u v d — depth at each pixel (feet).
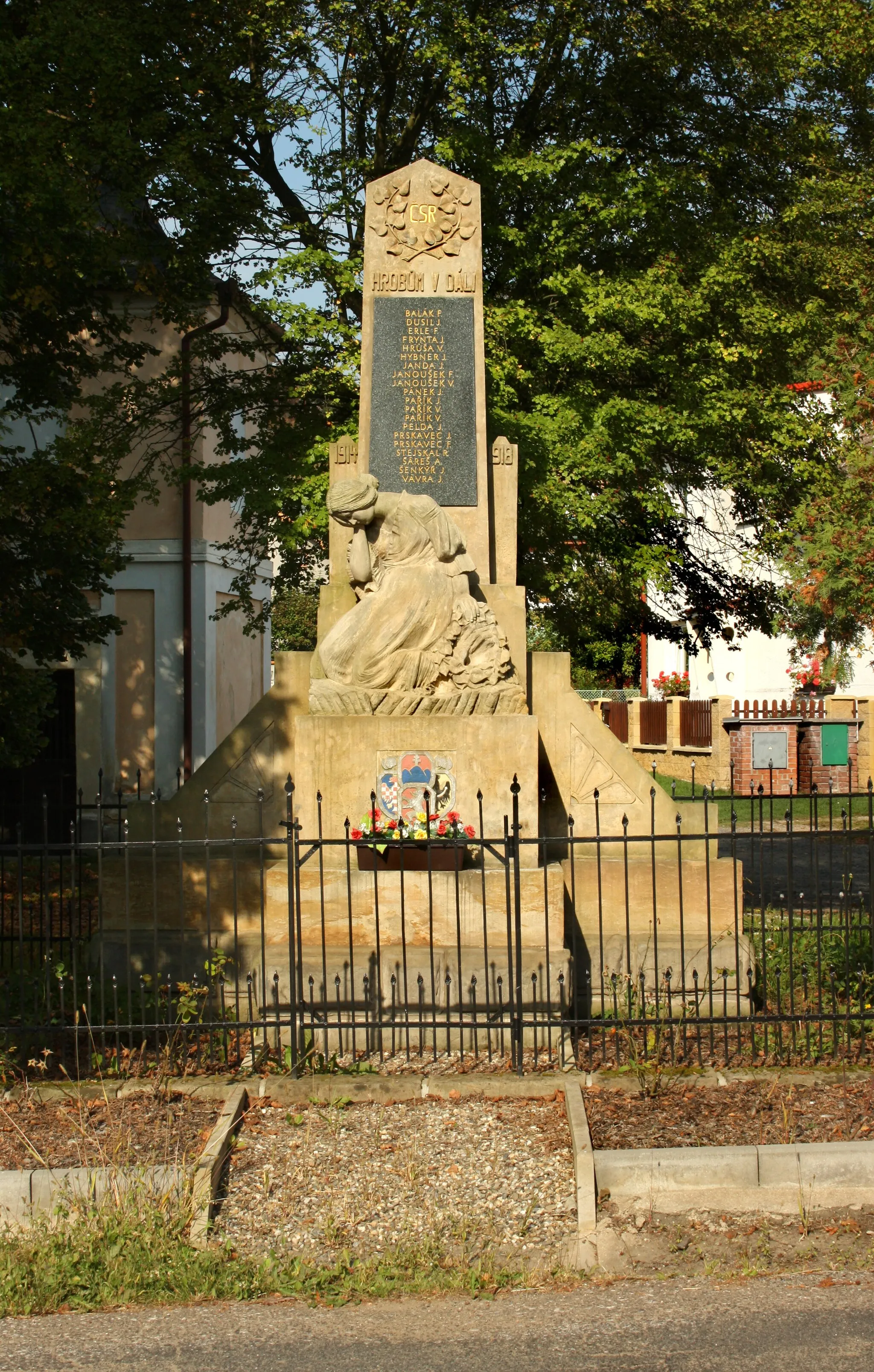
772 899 36.55
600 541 52.24
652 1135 21.18
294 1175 20.38
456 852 28.14
